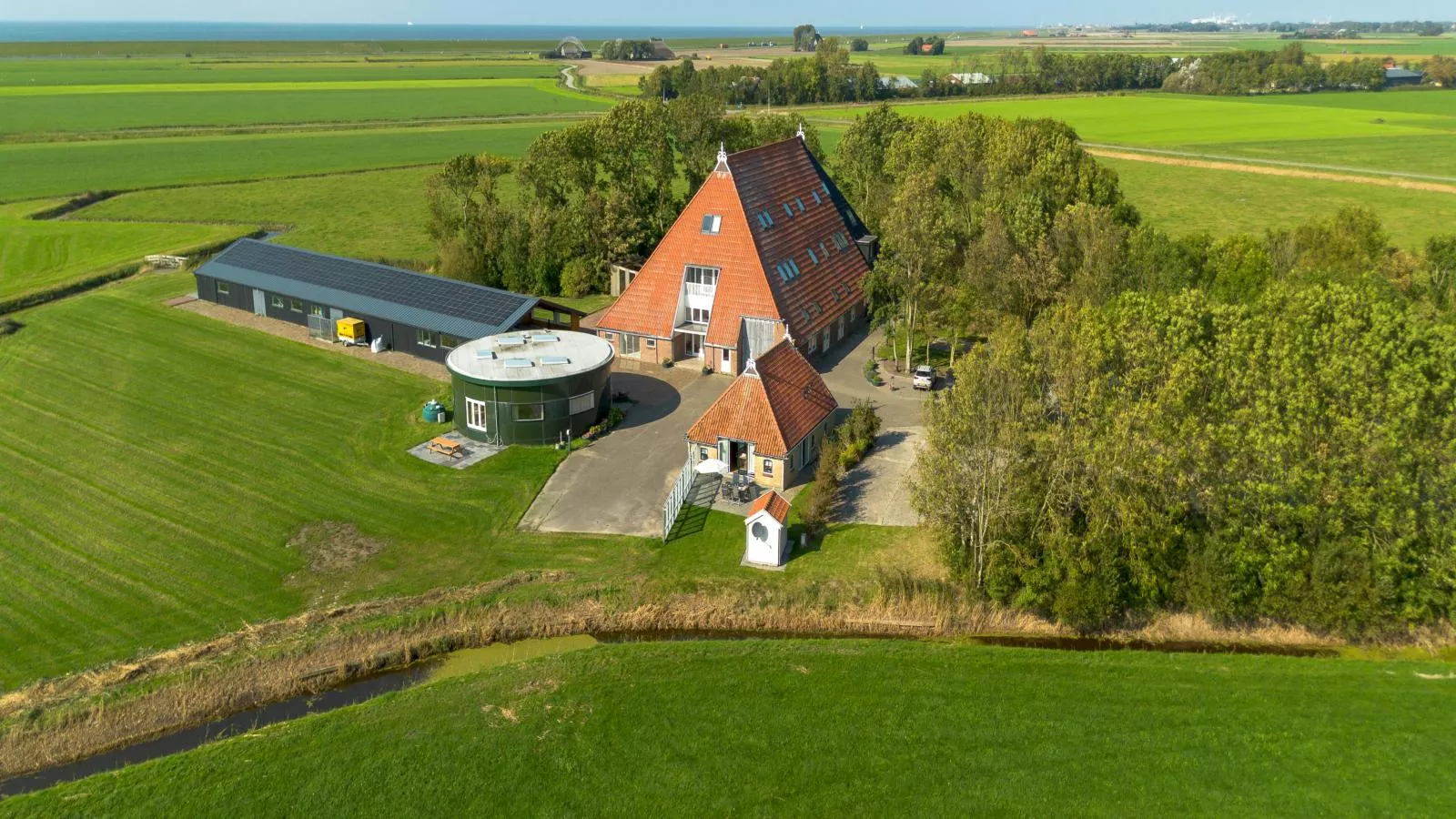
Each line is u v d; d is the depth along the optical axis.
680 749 36.50
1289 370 44.41
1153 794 34.16
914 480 57.94
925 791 34.41
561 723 37.91
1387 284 69.81
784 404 60.50
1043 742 36.78
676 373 78.12
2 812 33.62
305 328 88.06
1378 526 42.28
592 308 97.12
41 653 42.34
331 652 42.78
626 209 105.81
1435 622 44.25
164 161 179.88
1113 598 44.16
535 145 108.06
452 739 37.03
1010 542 45.72
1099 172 99.00
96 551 50.69
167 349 82.06
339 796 34.22
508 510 55.62
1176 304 49.78
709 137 119.25
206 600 46.56
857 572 49.19
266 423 67.12
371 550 51.25
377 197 153.88
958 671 41.34
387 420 68.06
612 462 61.91
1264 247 86.00
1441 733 36.75
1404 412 41.81
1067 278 75.12
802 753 36.25
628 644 43.53
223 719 39.62
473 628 45.00
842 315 85.06
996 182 95.75
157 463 60.75
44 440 63.97
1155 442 45.00
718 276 78.19
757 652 42.72
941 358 81.94
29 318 90.38
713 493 57.91
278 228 133.12
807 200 90.44
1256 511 44.47
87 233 125.06
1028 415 46.19
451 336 78.12
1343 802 33.56
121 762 37.22
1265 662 41.81
